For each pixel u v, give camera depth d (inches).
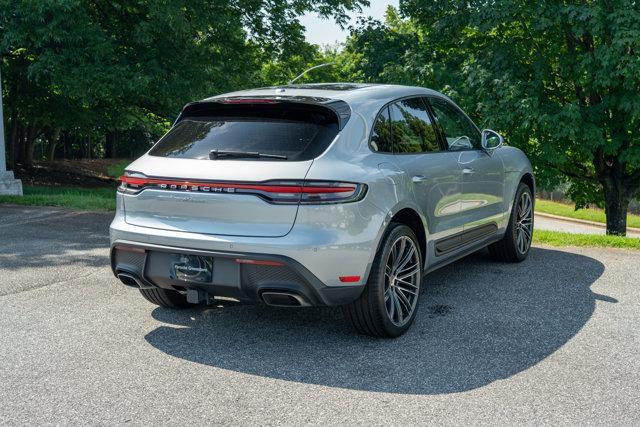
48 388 140.1
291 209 151.4
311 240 150.6
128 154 1898.4
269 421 124.4
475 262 268.5
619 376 146.6
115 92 687.7
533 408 129.7
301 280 152.2
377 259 163.9
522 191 267.4
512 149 267.9
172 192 162.2
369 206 158.9
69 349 165.0
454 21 613.0
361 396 136.0
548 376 146.5
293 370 150.8
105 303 208.2
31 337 174.4
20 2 639.8
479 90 568.1
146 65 716.0
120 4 779.4
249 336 175.6
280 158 155.6
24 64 854.5
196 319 191.0
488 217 236.1
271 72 975.6
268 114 167.5
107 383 143.0
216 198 156.5
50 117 976.3
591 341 169.9
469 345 167.2
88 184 938.1
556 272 250.2
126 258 172.7
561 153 564.1
